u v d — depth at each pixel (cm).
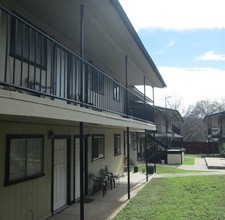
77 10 853
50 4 813
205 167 2472
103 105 1438
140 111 1941
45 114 560
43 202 898
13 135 764
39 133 889
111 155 1691
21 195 789
